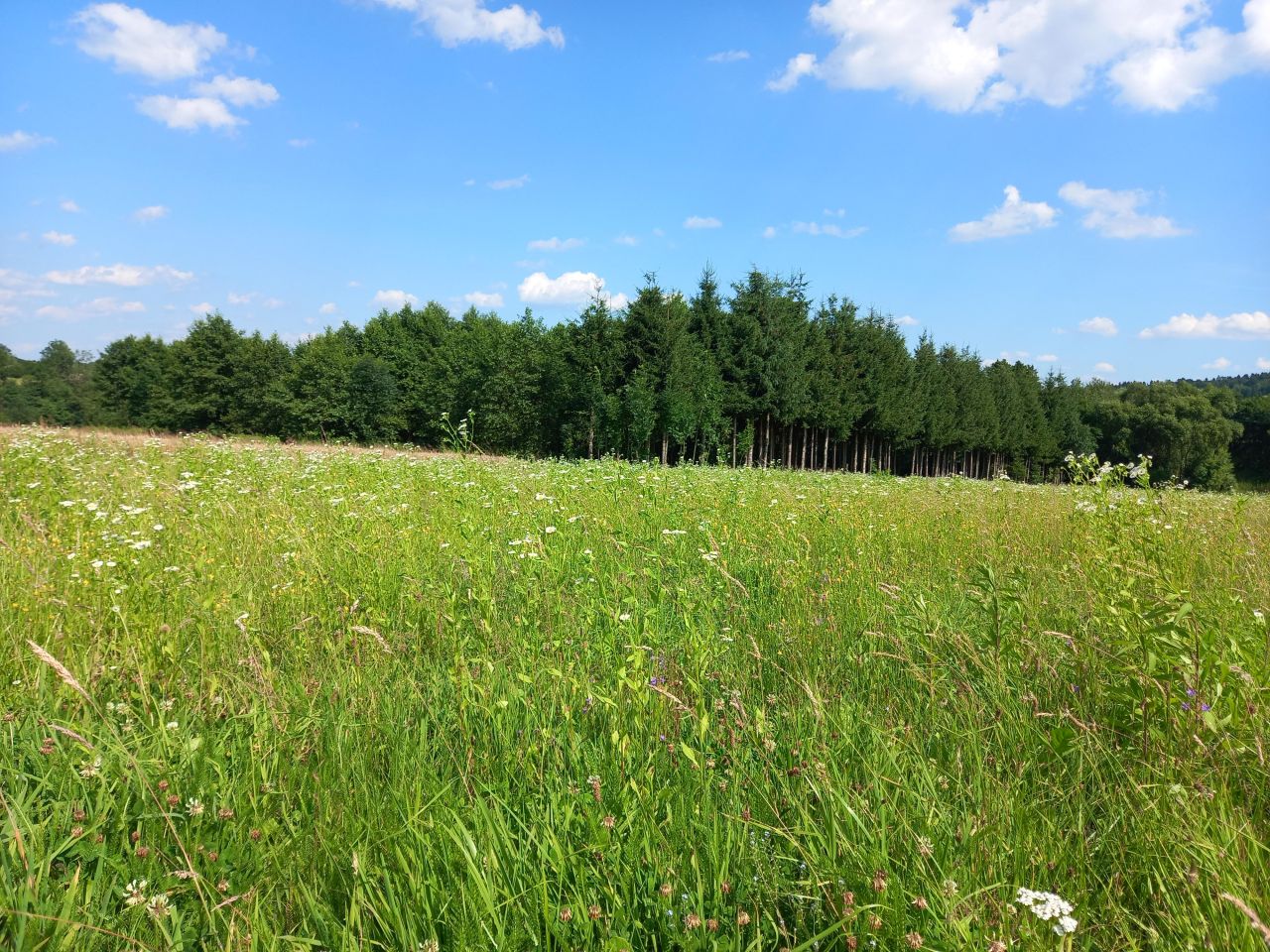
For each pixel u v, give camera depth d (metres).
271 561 5.70
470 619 4.35
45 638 3.73
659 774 2.86
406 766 2.89
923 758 3.04
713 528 7.06
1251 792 2.75
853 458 58.34
